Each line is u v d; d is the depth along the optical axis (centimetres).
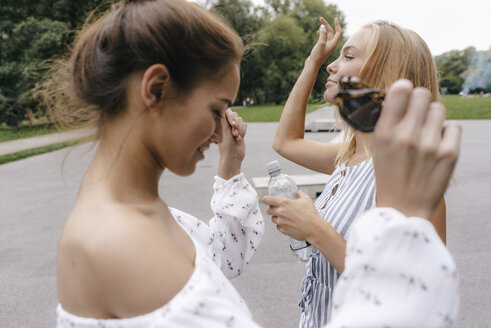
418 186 43
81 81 68
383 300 43
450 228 457
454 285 43
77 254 55
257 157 1032
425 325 42
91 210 59
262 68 4853
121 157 65
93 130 70
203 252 70
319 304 125
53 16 2331
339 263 106
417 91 42
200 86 64
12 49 1991
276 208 113
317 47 159
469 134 1441
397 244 44
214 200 121
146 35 61
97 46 65
